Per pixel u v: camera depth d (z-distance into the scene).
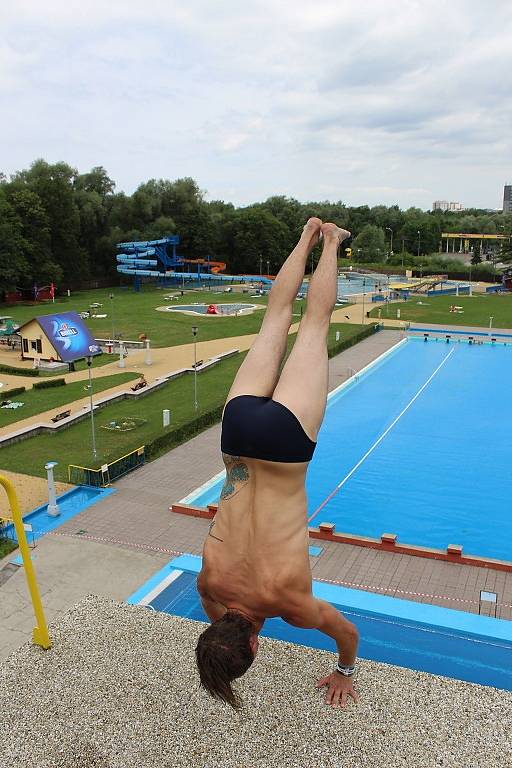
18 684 7.50
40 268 83.69
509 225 127.00
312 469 27.84
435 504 24.23
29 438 30.11
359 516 23.28
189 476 25.62
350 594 13.37
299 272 5.78
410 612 12.70
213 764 6.32
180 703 7.10
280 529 5.14
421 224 152.00
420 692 7.14
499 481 26.33
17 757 6.51
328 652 7.93
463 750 6.33
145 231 106.94
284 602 5.17
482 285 105.06
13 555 19.00
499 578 17.95
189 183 116.12
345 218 152.25
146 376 42.69
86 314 70.12
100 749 6.56
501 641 11.84
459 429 33.09
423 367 47.72
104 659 7.88
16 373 43.91
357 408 37.03
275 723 6.75
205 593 5.45
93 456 27.38
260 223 118.25
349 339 54.47
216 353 50.34
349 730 6.61
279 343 5.53
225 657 4.58
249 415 5.11
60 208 90.31
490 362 49.19
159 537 20.27
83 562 18.64
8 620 15.73
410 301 84.31
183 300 85.06
